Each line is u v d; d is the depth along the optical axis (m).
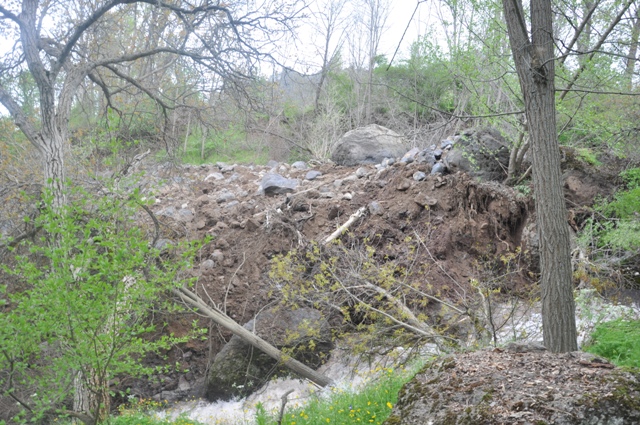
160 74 13.55
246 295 12.52
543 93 5.86
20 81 12.17
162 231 11.62
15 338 6.41
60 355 7.26
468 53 11.18
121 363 6.78
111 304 6.61
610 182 11.95
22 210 10.66
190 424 8.52
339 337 10.64
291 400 9.77
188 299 10.84
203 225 14.32
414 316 8.86
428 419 3.90
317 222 13.48
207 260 13.19
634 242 9.63
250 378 10.76
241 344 10.97
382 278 9.14
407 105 25.92
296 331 10.13
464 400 3.91
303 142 22.50
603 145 12.41
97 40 12.20
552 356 4.29
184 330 12.15
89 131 12.53
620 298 9.43
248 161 21.28
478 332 7.99
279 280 11.33
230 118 12.88
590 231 10.24
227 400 10.77
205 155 22.95
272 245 13.16
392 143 16.59
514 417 3.58
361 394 6.81
